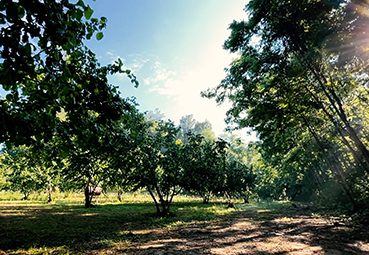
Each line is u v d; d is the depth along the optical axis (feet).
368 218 32.30
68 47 9.57
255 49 36.32
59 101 12.91
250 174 104.37
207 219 38.93
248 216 42.93
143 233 27.43
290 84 36.68
